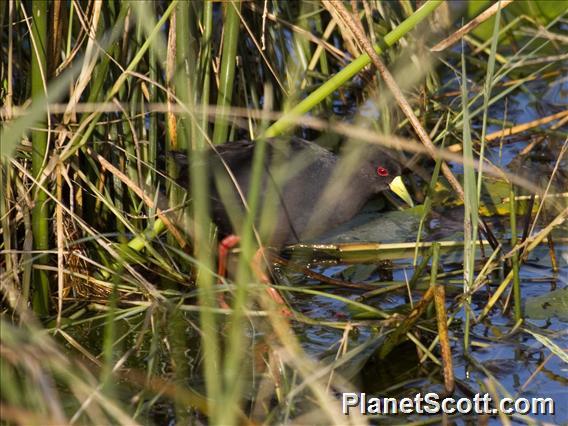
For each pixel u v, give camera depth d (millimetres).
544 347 7629
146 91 8797
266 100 9680
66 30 8453
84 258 8141
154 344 7090
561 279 8742
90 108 7664
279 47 10516
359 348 6828
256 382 7113
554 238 9414
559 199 9867
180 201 9016
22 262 7785
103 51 7434
